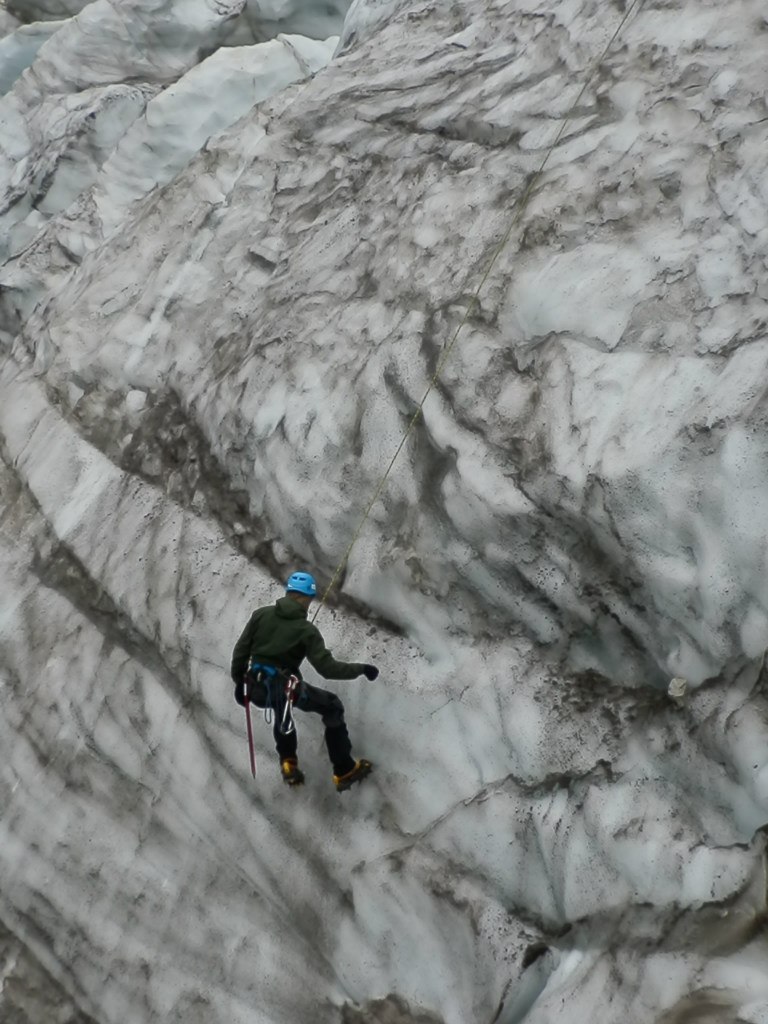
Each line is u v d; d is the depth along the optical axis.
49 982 6.16
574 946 4.41
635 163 5.61
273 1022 5.26
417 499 5.43
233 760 5.73
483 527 5.07
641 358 4.89
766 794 3.98
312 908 5.27
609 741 4.61
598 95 6.13
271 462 6.14
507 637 5.08
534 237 5.73
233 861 5.63
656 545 4.52
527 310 5.52
